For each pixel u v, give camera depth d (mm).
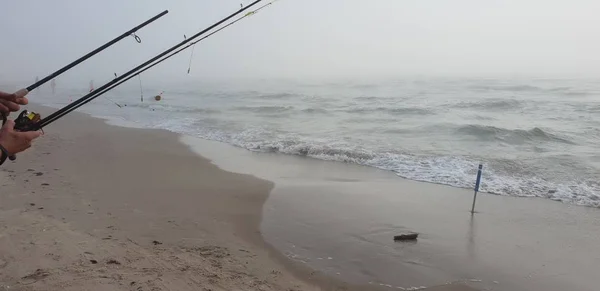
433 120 14633
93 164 8398
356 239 4977
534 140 10930
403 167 8680
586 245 4863
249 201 6344
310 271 4109
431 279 4031
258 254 4414
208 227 5121
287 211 5941
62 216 4965
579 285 3953
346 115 16750
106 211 5387
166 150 10484
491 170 8211
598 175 7656
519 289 3887
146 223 5070
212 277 3594
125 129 14203
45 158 8727
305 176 8102
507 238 5066
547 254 4625
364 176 8117
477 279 4047
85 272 3295
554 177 7641
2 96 1499
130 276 3328
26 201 5469
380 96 24594
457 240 4992
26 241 3859
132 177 7453
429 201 6508
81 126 14852
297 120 15836
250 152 10547
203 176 7828
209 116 17938
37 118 1611
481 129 11891
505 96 22594
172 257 3977
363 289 3805
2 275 3143
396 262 4375
